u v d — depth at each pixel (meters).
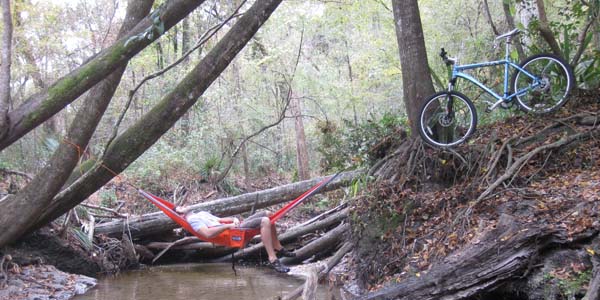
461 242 5.50
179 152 14.34
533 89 6.77
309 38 17.39
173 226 10.03
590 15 7.99
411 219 6.49
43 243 8.11
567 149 6.27
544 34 7.75
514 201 5.61
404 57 7.40
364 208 7.02
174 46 17.77
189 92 7.24
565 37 7.81
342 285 7.14
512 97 6.85
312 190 6.69
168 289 7.67
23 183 10.48
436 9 14.53
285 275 8.77
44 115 6.21
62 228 8.44
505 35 7.01
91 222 9.45
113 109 17.09
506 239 4.84
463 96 6.70
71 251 8.45
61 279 7.67
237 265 10.10
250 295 7.18
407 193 6.75
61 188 7.54
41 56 14.59
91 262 8.75
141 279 8.55
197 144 15.32
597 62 7.96
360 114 18.41
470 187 6.25
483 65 6.91
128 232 9.81
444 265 5.09
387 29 15.03
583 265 4.46
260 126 17.44
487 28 14.14
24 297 6.80
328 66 17.77
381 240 6.62
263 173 18.77
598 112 6.59
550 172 6.16
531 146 6.48
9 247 7.56
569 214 4.87
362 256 6.82
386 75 15.88
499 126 7.21
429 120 6.98
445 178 6.83
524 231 4.79
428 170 6.92
